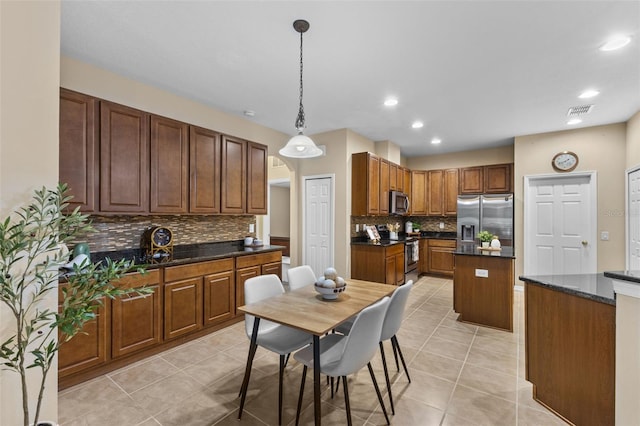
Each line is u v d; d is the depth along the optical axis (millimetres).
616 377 1470
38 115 1299
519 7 1863
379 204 4805
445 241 5840
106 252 2803
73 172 2279
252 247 3838
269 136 4492
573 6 1846
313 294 2150
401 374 2338
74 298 1153
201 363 2492
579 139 4352
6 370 1222
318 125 4379
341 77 2855
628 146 3945
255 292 2184
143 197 2729
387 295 2137
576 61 2510
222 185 3455
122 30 2137
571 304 1763
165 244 3084
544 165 4594
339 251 4629
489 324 3332
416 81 2924
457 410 1899
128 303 2418
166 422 1791
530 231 4754
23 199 1255
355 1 1833
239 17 1991
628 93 3148
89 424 1766
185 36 2213
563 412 1799
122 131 2592
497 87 3035
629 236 3914
